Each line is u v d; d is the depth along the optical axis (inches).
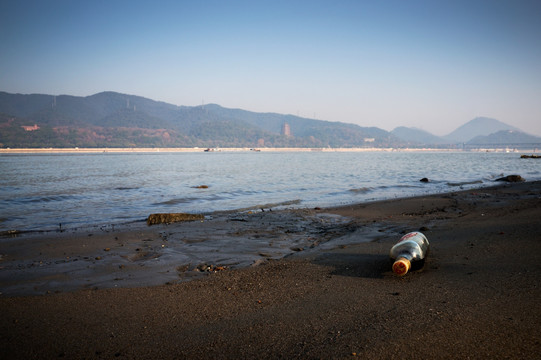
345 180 1330.0
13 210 640.4
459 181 1250.0
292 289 202.2
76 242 369.1
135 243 365.1
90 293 208.2
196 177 1501.0
